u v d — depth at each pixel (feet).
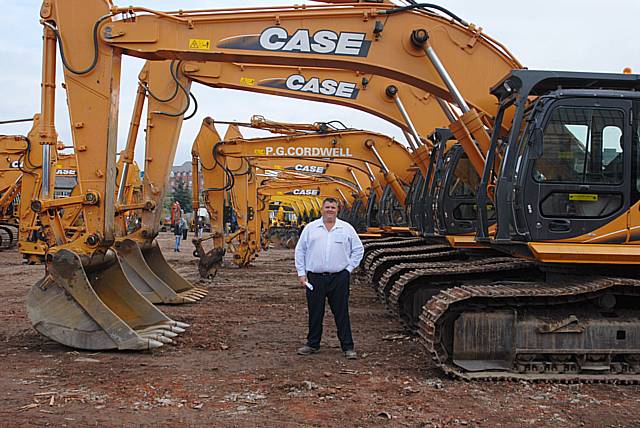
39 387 21.34
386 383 22.41
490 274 29.35
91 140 29.78
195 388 21.53
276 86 44.09
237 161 69.36
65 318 27.32
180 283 44.27
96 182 29.63
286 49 30.37
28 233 55.11
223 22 30.32
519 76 24.95
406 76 30.76
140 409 19.16
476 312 23.72
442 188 38.60
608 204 24.21
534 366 23.36
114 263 31.07
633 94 24.29
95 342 26.99
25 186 55.26
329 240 26.94
